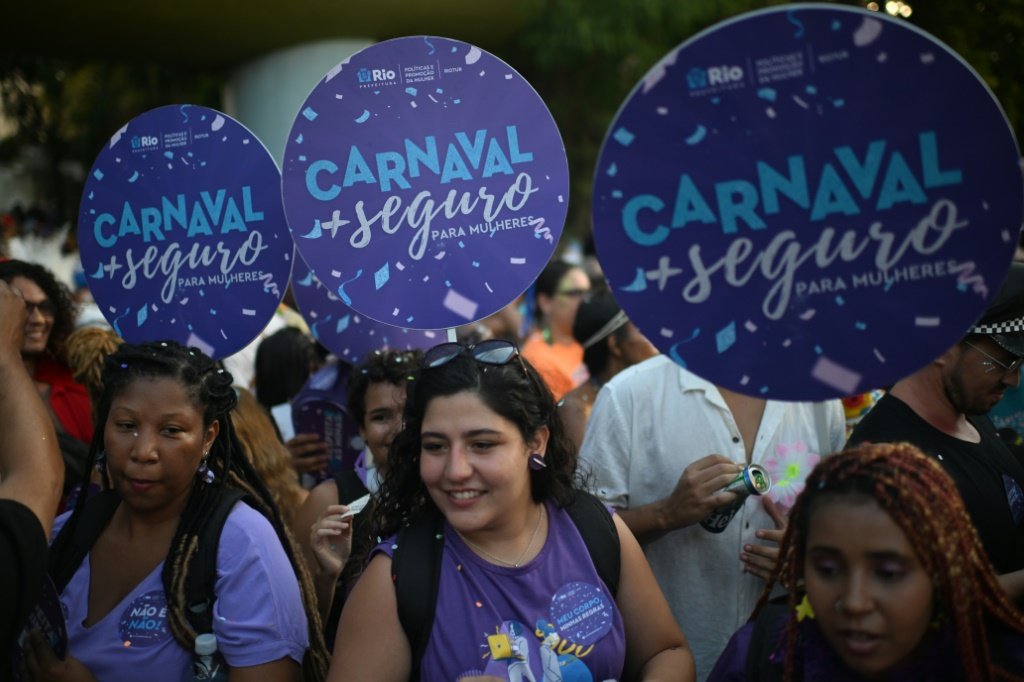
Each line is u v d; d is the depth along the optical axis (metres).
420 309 2.51
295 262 3.43
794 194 1.73
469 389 2.06
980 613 1.66
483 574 2.09
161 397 2.18
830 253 1.73
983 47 9.24
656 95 1.76
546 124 2.46
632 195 1.78
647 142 1.77
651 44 10.75
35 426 1.96
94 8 8.32
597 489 2.94
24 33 8.84
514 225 2.48
